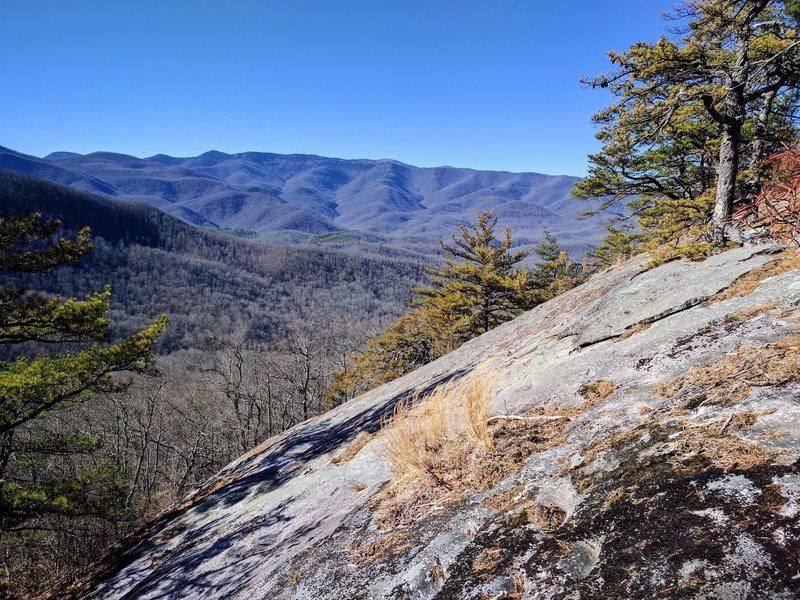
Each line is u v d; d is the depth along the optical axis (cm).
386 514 304
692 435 200
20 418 1099
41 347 4841
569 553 172
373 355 2798
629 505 178
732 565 129
